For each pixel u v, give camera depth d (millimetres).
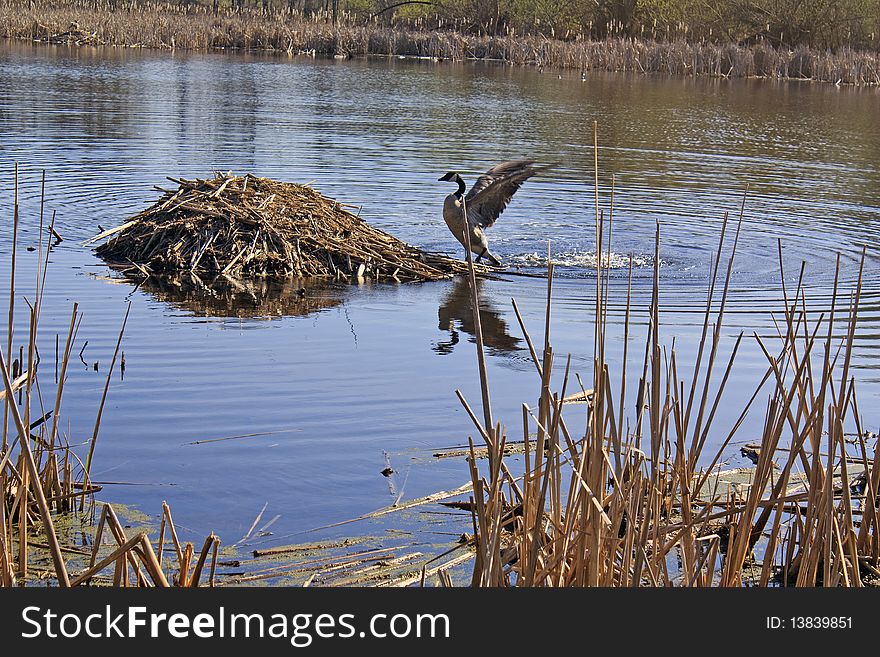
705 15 55875
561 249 12953
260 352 8773
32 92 26969
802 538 5344
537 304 10562
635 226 14289
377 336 9391
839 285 11359
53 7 55625
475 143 21656
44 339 8805
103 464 6527
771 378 8359
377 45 52688
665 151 21844
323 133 22156
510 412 7586
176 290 10750
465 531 5859
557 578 4832
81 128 20953
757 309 10359
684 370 8562
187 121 22969
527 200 15930
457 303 10602
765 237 13781
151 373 8125
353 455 6781
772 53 48000
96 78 32188
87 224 13125
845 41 53781
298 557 5504
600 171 18828
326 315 10070
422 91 33906
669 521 5750
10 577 4914
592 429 5164
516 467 6684
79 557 5449
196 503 6066
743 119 28891
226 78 35188
